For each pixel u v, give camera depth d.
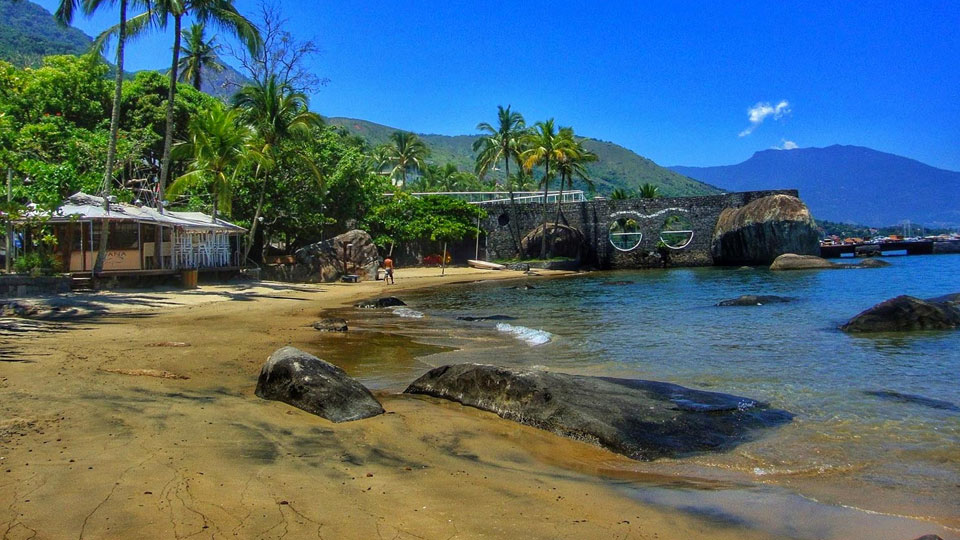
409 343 12.40
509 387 7.00
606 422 6.12
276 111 33.19
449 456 5.38
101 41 23.66
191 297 21.48
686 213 51.12
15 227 21.06
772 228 45.66
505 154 63.12
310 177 37.59
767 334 13.02
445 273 43.16
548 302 22.52
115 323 14.48
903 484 4.84
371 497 4.23
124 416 5.84
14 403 6.14
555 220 52.03
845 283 27.47
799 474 5.11
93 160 27.53
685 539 3.81
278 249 42.22
